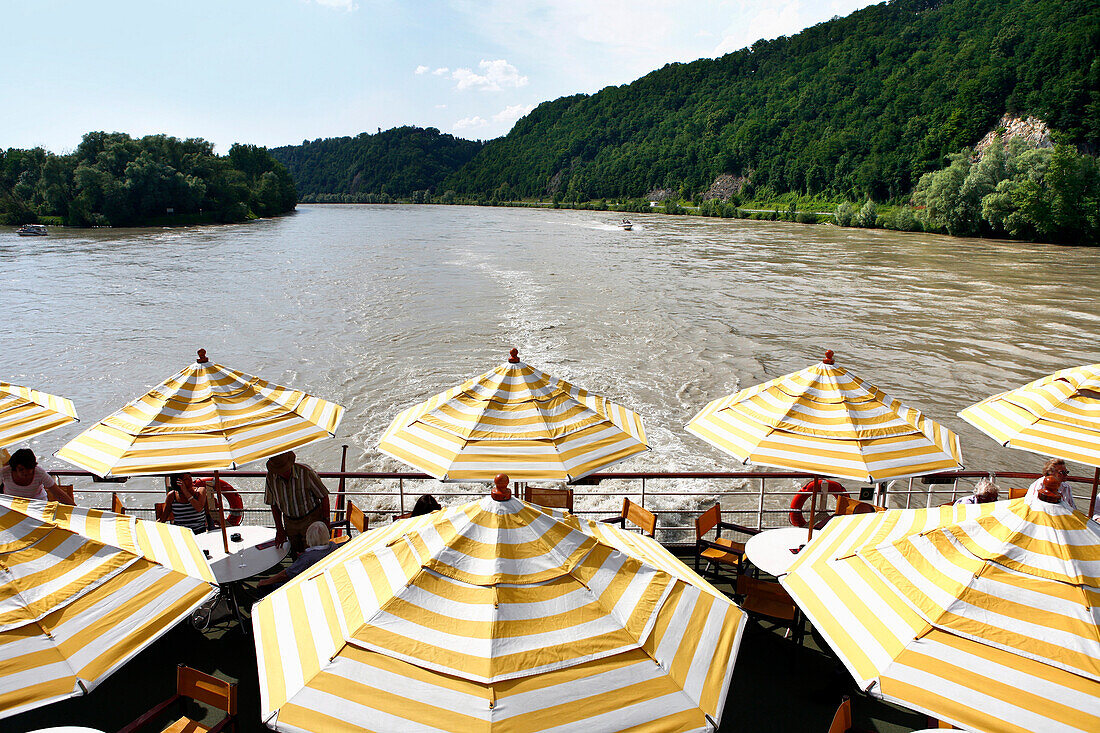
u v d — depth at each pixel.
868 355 28.56
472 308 37.31
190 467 6.13
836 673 6.20
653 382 24.09
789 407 6.92
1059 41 107.19
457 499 15.62
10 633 3.86
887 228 100.06
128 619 4.13
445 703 3.40
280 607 4.11
